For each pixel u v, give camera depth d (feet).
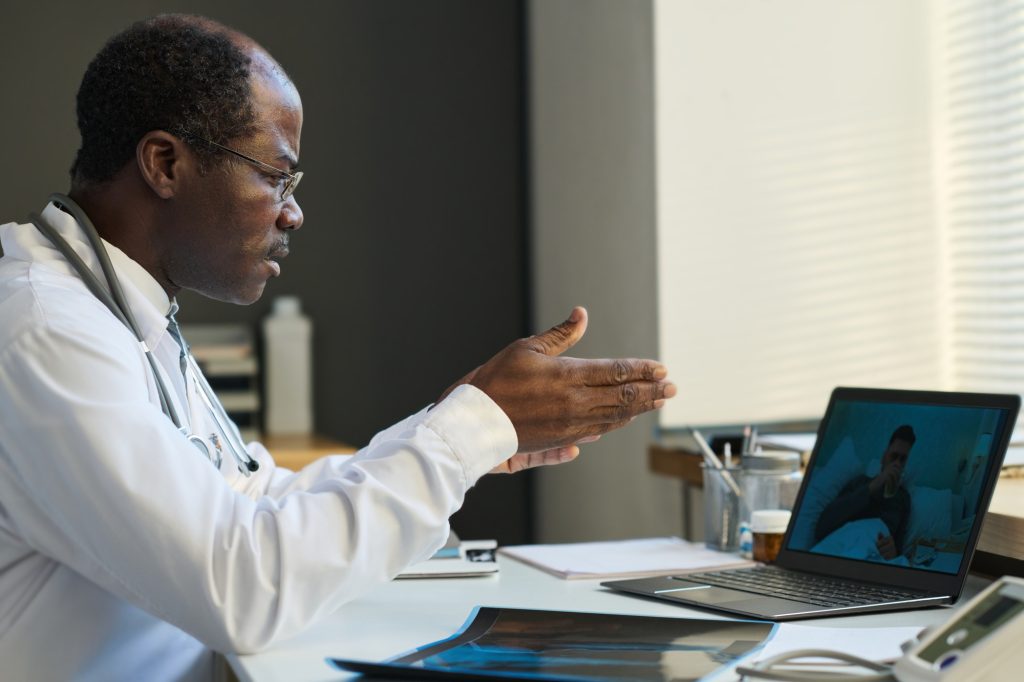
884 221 10.14
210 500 3.18
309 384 9.25
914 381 10.21
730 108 9.82
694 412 9.78
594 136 9.71
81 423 3.12
